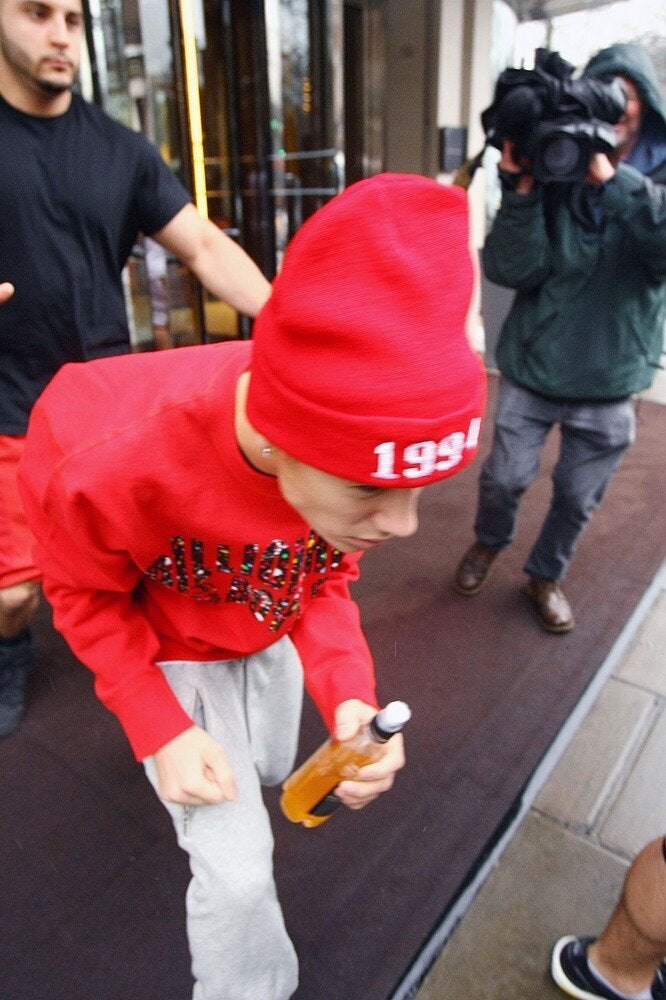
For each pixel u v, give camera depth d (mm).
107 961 1422
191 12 3635
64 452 881
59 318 1709
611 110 1848
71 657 2260
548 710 2078
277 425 688
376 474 650
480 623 2473
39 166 1600
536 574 2439
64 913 1509
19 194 1585
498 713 2066
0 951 1436
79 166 1643
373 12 5059
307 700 2125
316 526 756
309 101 4566
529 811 1755
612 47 1991
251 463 841
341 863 1619
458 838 1682
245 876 953
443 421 640
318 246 615
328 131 4613
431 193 625
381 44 5137
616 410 2170
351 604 1190
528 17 6074
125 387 912
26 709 2047
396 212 616
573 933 1479
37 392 1745
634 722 2035
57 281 1674
